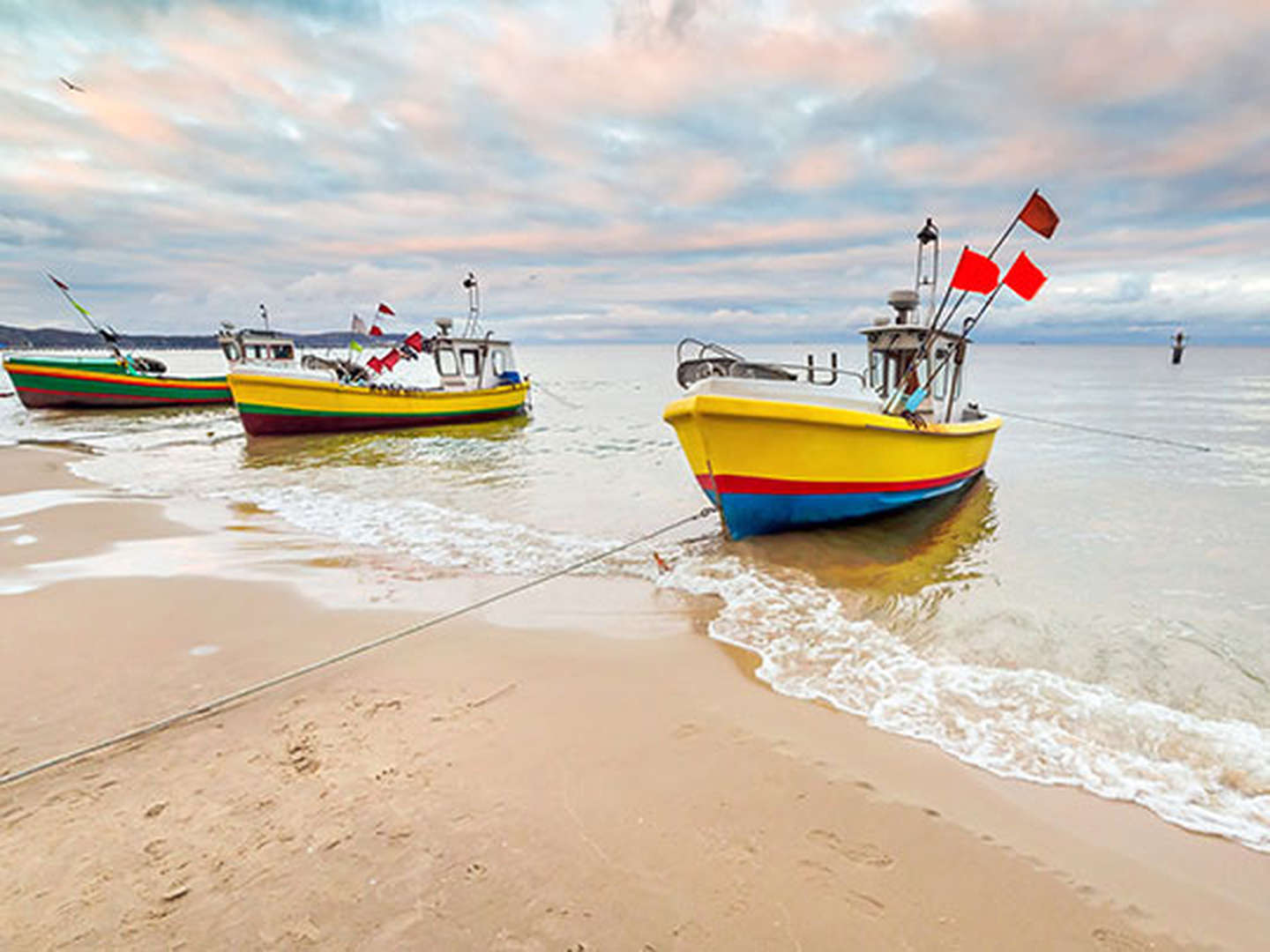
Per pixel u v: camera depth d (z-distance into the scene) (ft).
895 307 30.12
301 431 61.05
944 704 12.87
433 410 66.69
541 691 13.30
